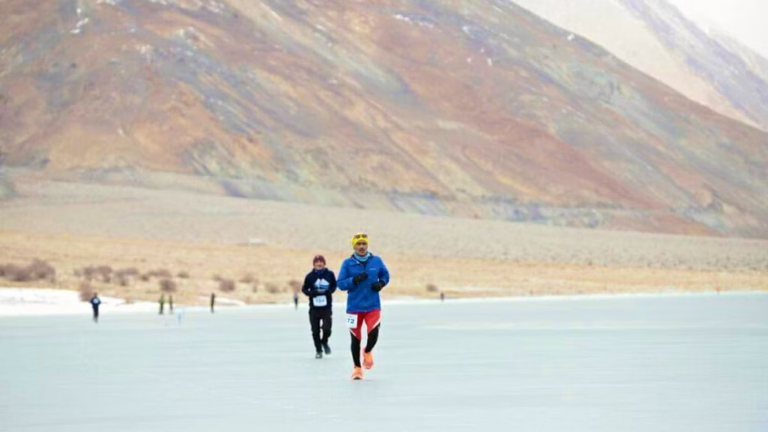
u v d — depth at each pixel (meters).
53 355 45.59
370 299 33.94
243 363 40.78
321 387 31.89
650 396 28.61
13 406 28.14
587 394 29.31
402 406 27.39
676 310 91.56
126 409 27.38
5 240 196.38
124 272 152.38
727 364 37.84
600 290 171.38
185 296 127.81
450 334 58.25
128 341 55.09
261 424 24.52
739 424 23.50
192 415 26.14
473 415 25.59
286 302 127.31
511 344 49.44
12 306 105.31
